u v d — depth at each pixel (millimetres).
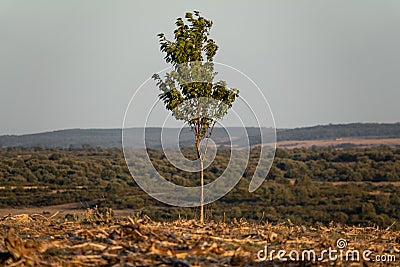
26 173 98250
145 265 17969
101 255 19109
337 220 79062
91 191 85375
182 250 19578
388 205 83000
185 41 32031
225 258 19500
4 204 76375
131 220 23156
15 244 18234
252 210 80000
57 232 24000
